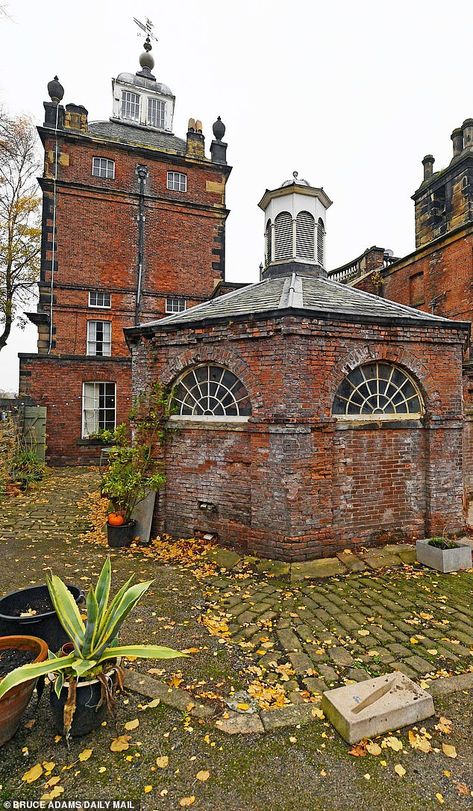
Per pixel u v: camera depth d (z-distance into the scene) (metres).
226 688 3.47
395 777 2.64
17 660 3.18
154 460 7.50
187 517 7.32
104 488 7.28
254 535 6.46
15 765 2.71
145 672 3.68
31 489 11.76
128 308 17.88
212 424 7.00
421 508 7.14
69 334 17.06
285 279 8.60
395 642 4.22
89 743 2.89
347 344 6.58
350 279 20.95
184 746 2.86
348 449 6.66
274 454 6.25
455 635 4.36
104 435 8.11
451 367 7.32
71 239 17.17
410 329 6.93
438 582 5.74
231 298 8.34
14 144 16.14
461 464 7.35
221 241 19.42
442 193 17.89
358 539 6.70
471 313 14.88
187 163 19.03
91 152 17.56
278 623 4.57
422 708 3.15
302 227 9.57
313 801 2.49
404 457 7.05
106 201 17.70
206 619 4.63
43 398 15.77
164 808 2.44
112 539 7.14
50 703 3.02
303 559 6.15
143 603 5.02
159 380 7.54
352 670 3.74
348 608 4.95
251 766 2.72
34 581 5.63
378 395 6.96
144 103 20.70
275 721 3.08
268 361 6.38
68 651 3.15
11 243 22.22
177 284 18.61
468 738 2.97
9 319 23.36
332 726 3.06
